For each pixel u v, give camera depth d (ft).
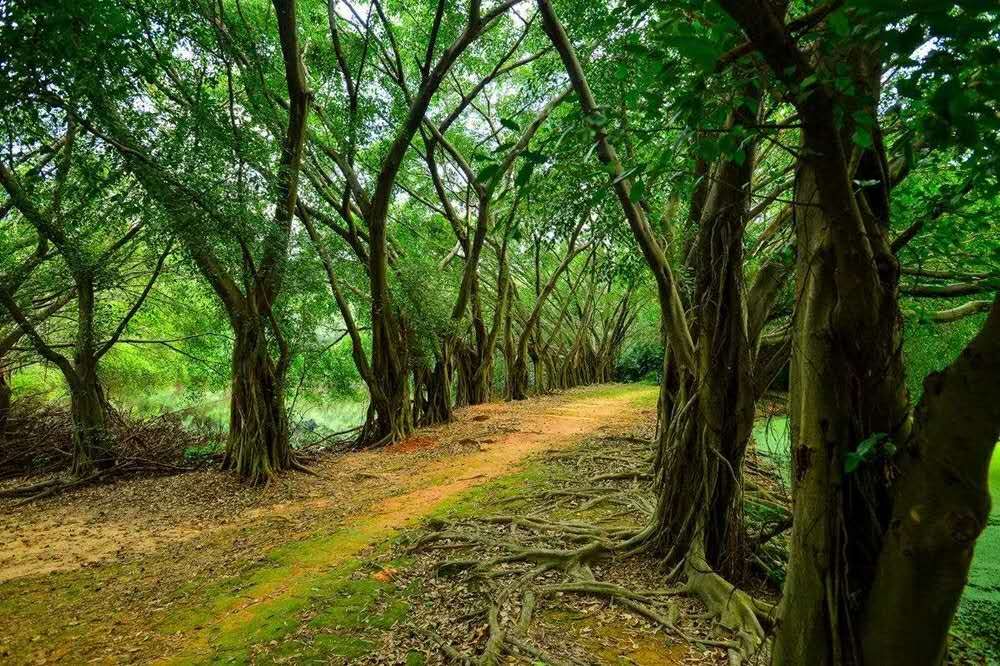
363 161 50.62
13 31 16.17
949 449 6.04
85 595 18.61
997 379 5.60
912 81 4.87
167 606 17.30
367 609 15.83
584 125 7.43
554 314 110.01
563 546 19.93
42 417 48.85
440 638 14.10
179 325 55.31
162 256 35.24
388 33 43.86
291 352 38.65
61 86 19.13
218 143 27.61
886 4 4.04
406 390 48.65
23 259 41.22
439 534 21.39
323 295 42.14
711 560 17.19
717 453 17.02
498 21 45.52
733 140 6.56
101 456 38.06
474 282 65.51
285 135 35.01
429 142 49.85
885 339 8.12
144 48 25.75
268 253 33.50
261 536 24.14
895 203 13.04
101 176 27.89
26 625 16.49
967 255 13.08
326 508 28.30
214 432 54.75
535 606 15.58
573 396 80.43
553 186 15.17
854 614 8.06
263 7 40.88
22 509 30.86
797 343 9.28
